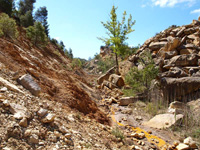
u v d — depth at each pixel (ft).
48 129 10.93
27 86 15.93
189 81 30.68
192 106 27.09
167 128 21.62
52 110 14.97
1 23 33.19
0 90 11.93
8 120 9.18
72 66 79.51
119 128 22.09
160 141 18.52
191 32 44.96
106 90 46.44
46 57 52.54
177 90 31.37
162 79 33.60
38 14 130.72
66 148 9.90
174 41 41.70
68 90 24.61
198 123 21.62
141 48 56.75
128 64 50.01
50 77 26.21
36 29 59.93
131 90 38.73
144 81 37.52
